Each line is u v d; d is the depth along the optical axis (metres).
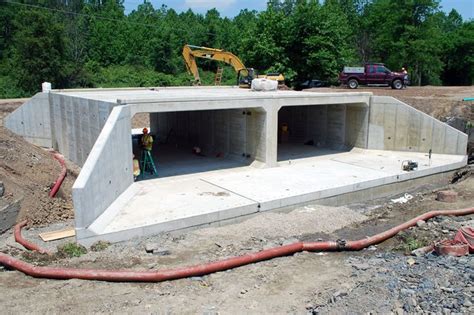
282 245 11.39
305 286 8.81
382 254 10.77
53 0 74.94
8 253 11.12
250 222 13.62
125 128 15.72
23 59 47.75
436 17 53.38
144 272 9.24
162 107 16.92
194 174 18.73
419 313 7.22
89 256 10.74
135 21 81.81
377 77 33.72
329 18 45.06
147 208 13.93
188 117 25.22
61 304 8.13
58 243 12.23
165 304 8.13
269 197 15.14
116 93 23.55
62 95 22.33
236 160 21.31
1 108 33.38
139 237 12.28
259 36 46.53
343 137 24.81
